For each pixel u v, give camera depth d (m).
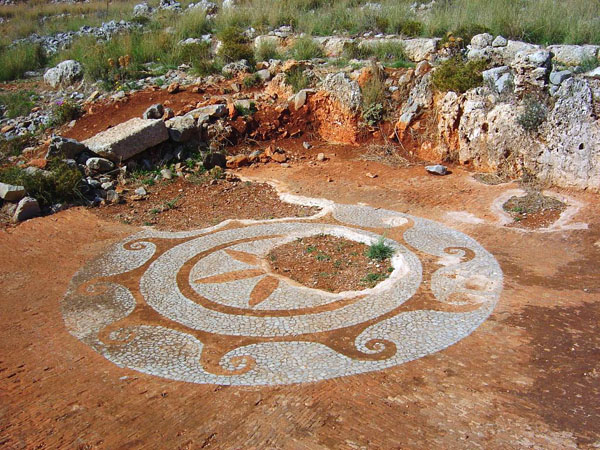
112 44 16.72
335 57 15.23
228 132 12.15
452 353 5.28
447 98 11.18
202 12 19.98
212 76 14.49
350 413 4.44
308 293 6.66
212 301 6.51
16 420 4.46
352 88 12.30
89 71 15.53
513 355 5.20
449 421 4.31
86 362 5.30
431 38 14.36
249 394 4.73
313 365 5.14
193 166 11.42
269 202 9.98
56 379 5.03
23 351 5.52
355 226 8.72
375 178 10.78
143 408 4.58
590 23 12.79
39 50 18.78
